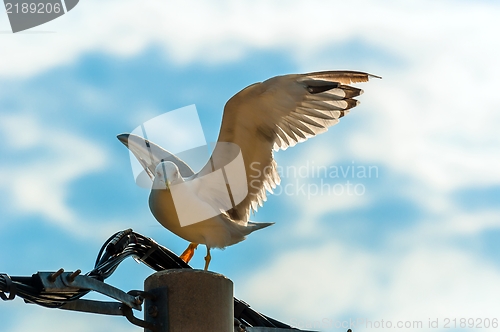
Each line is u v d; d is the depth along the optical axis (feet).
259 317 38.73
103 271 34.78
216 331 30.27
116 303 30.86
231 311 31.32
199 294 30.40
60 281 28.22
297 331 37.96
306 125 44.91
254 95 42.60
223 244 42.01
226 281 31.27
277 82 42.37
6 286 27.53
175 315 30.12
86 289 29.50
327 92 43.93
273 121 44.19
